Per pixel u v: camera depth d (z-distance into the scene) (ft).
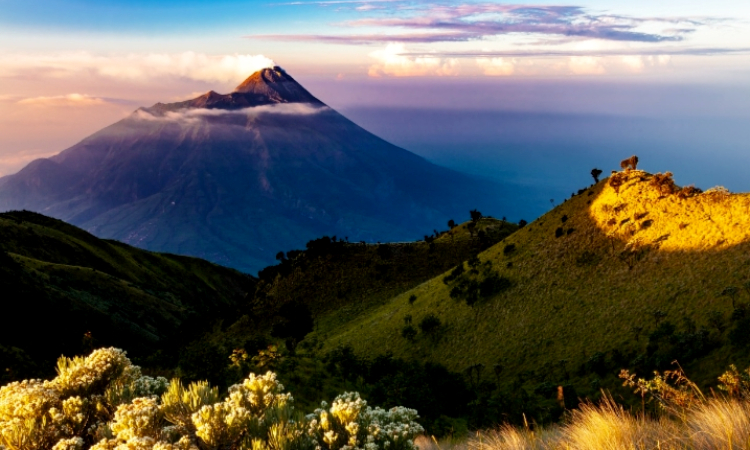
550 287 306.96
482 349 288.10
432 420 130.11
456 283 365.61
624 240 304.30
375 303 469.16
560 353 252.42
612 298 271.28
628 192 332.19
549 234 354.74
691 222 285.64
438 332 319.88
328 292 508.12
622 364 218.79
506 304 314.76
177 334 505.25
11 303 347.36
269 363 150.20
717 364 185.57
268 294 537.24
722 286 231.71
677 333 217.77
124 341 437.17
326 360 225.76
